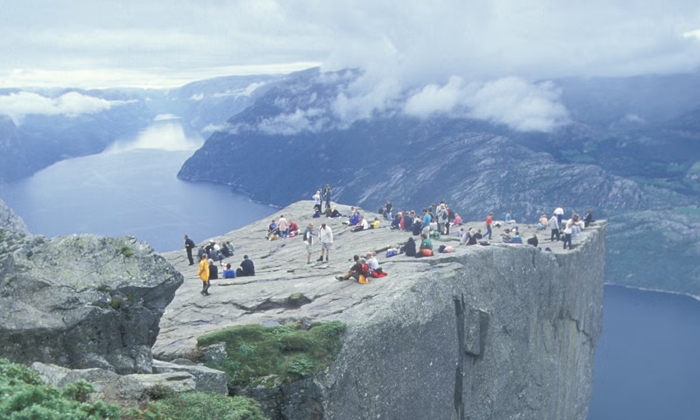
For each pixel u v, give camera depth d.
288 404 22.59
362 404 25.52
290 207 72.31
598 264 68.06
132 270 18.83
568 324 56.25
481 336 36.78
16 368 13.55
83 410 12.27
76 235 19.09
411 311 29.31
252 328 24.34
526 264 44.94
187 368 19.64
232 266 47.50
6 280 17.06
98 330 17.48
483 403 37.75
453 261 36.72
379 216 64.56
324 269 39.00
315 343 24.20
